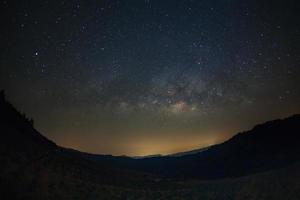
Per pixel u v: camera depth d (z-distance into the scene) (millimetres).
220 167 79812
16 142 40656
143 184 41375
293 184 38375
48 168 36531
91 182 37156
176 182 44000
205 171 77062
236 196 37219
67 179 35562
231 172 70125
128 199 34750
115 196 34812
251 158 80438
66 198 31359
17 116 57062
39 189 31078
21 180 31094
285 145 83750
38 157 38969
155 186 40812
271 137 92438
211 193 38156
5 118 50219
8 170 31781
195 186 40812
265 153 81562
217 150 103125
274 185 38875
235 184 40656
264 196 36812
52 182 33438
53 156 42344
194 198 36750
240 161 79875
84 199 32281
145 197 35969
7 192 28359
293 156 67562
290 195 36375
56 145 57906
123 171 52406
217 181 43500
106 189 36062
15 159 34812
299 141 83125
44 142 52969
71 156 48500
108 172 46281
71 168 39906
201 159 96062
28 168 34062
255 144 91938
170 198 36469
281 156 71062
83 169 41969
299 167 42406
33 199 29172
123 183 40188
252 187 39188
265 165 66938
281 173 41875
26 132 51094
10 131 43781
